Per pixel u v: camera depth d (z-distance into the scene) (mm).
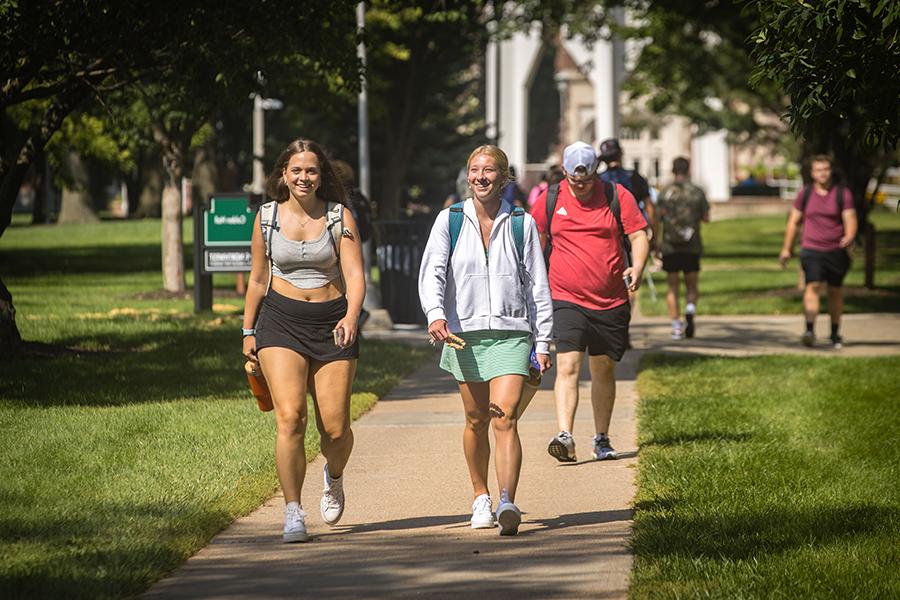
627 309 24953
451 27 109312
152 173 166750
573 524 20109
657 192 70000
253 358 19516
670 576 16250
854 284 75938
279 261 19000
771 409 30719
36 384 33312
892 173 194625
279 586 16562
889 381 35562
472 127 161125
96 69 37562
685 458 24391
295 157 18812
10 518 19219
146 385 33938
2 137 38719
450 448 26828
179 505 20422
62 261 93688
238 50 36625
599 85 165500
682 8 83312
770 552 17391
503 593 16062
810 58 21719
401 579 16844
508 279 19609
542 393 35000
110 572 16422
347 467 24953
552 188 25000
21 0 32562
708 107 154750
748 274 88688
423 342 47812
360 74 40594
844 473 23000
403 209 151000
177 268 64438
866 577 16016
